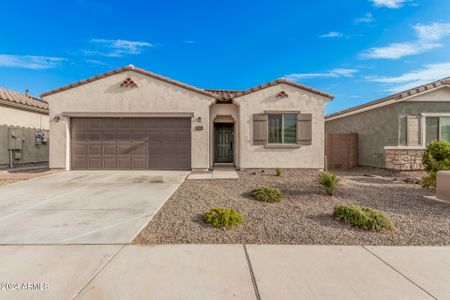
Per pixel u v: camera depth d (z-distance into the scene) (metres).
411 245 3.97
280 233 4.41
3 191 7.47
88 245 3.87
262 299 2.60
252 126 11.51
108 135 11.61
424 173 11.40
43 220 4.96
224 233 4.41
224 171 11.48
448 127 11.97
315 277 3.02
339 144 14.56
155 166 11.69
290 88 11.51
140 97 11.42
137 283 2.86
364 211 4.98
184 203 6.20
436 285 2.86
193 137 11.45
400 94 11.74
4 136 12.77
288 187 7.92
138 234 4.34
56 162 11.34
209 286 2.82
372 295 2.68
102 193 7.20
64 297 2.61
